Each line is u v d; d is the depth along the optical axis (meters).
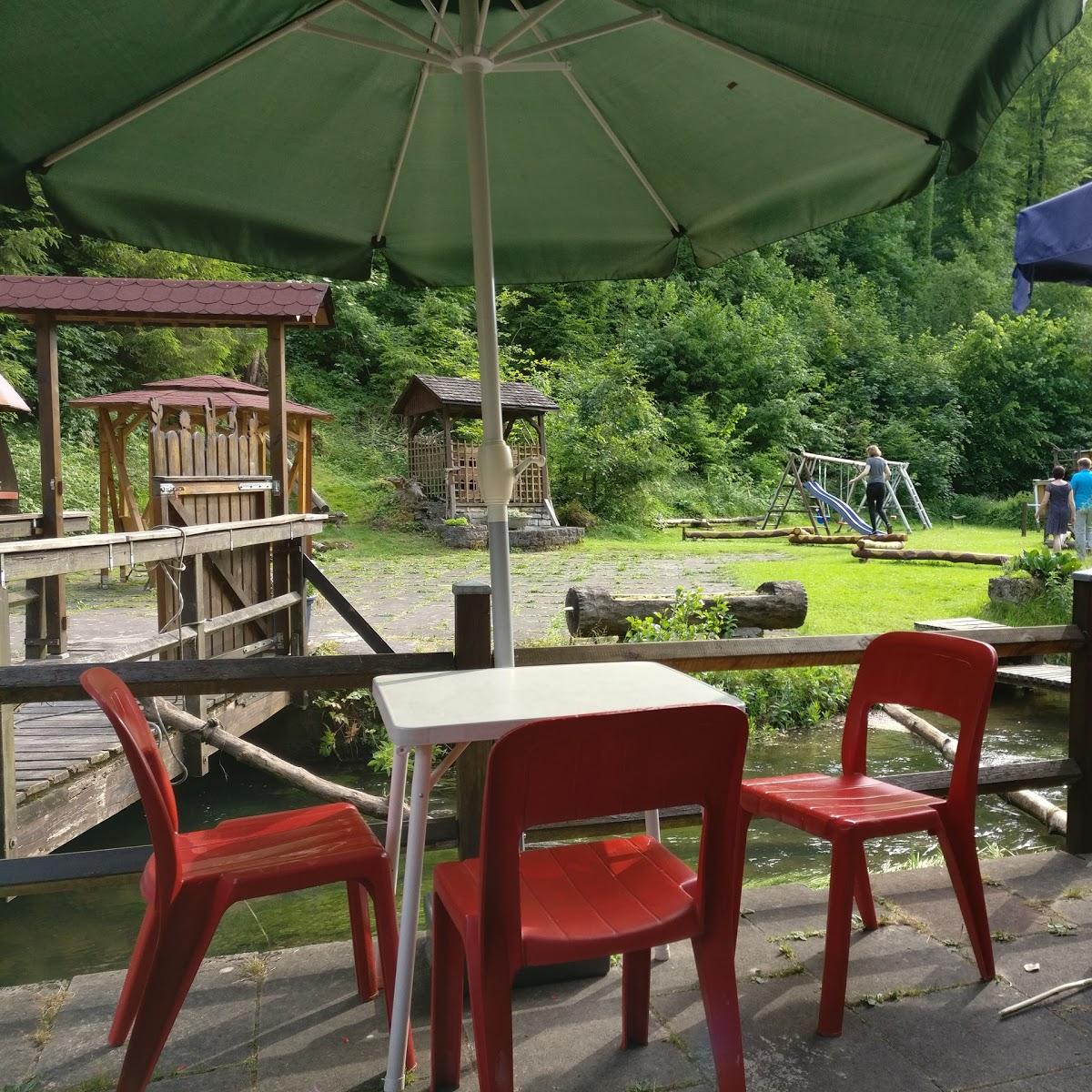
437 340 25.66
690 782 1.61
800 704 7.37
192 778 6.25
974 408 30.53
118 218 2.52
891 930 2.62
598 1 2.42
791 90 2.44
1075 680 3.16
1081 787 3.16
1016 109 42.78
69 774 4.55
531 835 2.67
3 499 7.35
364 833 2.08
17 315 7.25
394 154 2.79
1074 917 2.69
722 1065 1.70
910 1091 1.90
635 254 3.18
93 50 2.03
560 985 2.35
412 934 1.91
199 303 7.37
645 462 20.16
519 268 3.18
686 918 1.67
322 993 2.35
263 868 1.84
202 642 5.99
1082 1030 2.12
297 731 6.84
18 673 2.30
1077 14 1.87
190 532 5.60
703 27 2.10
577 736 1.51
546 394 22.12
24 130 2.16
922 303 36.66
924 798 2.34
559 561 15.13
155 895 1.90
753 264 32.56
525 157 2.92
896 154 2.45
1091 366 31.41
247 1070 2.02
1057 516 15.18
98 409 11.15
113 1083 1.98
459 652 2.49
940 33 2.02
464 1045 2.10
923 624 9.09
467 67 2.30
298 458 13.83
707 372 27.11
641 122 2.75
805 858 4.78
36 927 4.29
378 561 14.93
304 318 7.54
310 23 2.17
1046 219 2.75
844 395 30.08
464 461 18.38
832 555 15.92
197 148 2.53
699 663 2.74
